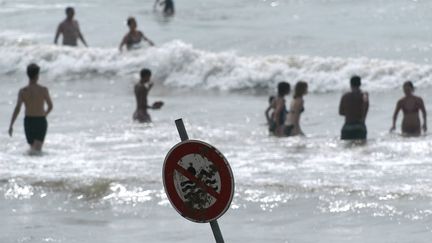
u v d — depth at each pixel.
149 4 122.75
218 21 109.81
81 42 98.75
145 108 62.69
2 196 40.00
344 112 53.81
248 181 40.72
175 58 82.31
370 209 35.25
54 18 112.38
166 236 33.50
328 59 79.38
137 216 36.34
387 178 40.94
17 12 117.00
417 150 48.72
